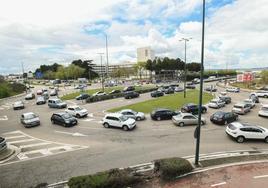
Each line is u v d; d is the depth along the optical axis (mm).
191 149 19188
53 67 160625
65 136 23906
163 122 29125
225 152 18375
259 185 12930
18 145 21422
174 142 21094
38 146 20984
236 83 99062
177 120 26891
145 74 145750
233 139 21828
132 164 16344
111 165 16312
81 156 18234
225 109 38500
